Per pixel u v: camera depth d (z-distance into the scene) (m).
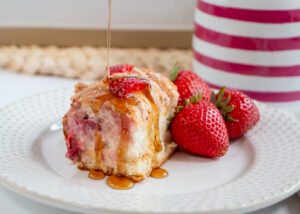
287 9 0.51
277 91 0.54
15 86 0.60
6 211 0.41
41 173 0.43
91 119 0.44
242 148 0.48
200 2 0.55
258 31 0.52
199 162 0.46
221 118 0.46
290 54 0.53
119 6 0.70
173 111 0.47
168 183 0.44
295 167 0.44
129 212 0.39
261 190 0.41
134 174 0.44
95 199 0.40
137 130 0.43
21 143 0.47
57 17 0.70
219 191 0.42
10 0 0.69
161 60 0.66
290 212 0.42
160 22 0.71
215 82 0.56
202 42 0.55
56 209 0.42
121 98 0.43
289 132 0.48
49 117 0.50
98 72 0.63
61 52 0.68
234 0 0.52
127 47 0.70
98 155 0.44
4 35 0.70
